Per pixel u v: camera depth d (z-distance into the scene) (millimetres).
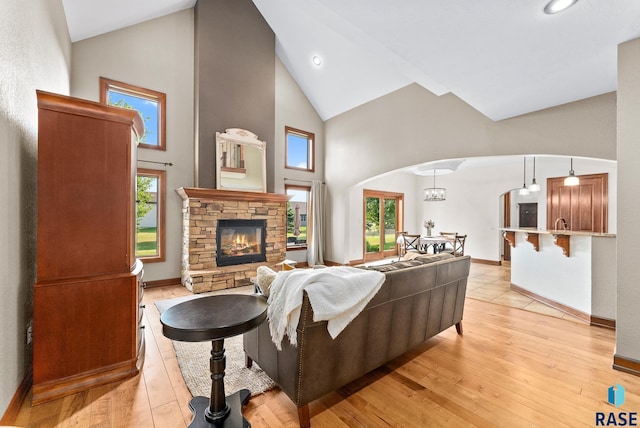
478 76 2678
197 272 4355
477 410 1739
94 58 4039
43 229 1824
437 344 2652
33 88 2105
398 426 1603
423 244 7023
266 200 5348
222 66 5004
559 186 6176
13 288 1720
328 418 1670
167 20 4680
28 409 1722
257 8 5457
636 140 2158
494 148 3902
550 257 3795
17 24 1784
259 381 2047
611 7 1763
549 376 2115
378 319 1944
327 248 6848
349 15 1944
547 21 1918
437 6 1806
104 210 2021
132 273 2135
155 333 2902
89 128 1970
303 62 5848
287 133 6355
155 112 4625
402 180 8570
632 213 2182
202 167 4738
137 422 1632
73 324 1896
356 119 6016
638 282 2154
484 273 6070
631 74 2156
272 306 1712
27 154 1980
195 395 1882
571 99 3191
